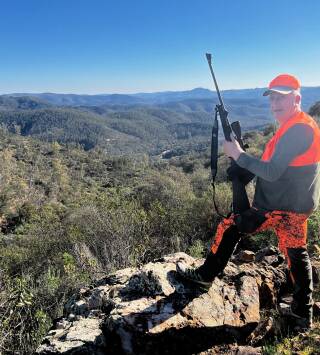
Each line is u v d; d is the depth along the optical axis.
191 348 2.75
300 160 2.35
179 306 2.88
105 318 2.95
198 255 6.61
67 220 10.62
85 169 97.06
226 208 8.86
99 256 7.21
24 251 9.47
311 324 2.76
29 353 4.08
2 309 4.53
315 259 3.94
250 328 2.87
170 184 16.28
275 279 3.41
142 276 3.21
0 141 123.62
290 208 2.48
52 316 5.13
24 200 50.59
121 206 9.19
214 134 2.68
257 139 23.28
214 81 2.67
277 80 2.44
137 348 2.70
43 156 113.44
